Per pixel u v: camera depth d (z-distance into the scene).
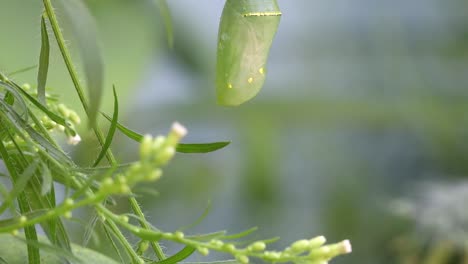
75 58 0.33
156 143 0.24
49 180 0.26
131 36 0.43
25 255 0.31
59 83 0.35
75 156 0.34
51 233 0.27
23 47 0.38
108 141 0.27
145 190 0.25
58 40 0.27
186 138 0.69
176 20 0.62
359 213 0.68
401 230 0.63
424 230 0.54
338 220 0.68
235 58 0.31
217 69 0.31
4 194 0.25
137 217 0.26
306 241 0.25
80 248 0.31
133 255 0.27
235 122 0.70
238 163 0.69
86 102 0.27
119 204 0.34
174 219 0.64
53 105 0.30
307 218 0.70
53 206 0.27
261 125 0.70
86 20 0.24
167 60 0.64
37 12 0.39
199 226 0.66
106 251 0.32
